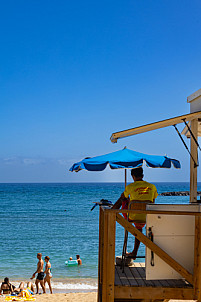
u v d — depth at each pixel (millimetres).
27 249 26516
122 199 5906
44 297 12570
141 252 21703
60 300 11984
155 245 4969
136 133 6316
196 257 4891
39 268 15281
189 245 5059
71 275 18828
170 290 4852
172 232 5070
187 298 4832
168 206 5078
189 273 4902
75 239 30797
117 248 23984
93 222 42625
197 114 6102
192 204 5078
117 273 5410
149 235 5055
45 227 38531
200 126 7695
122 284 4887
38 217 48312
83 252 25188
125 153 6980
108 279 4875
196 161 6969
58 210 57938
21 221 44031
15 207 63719
